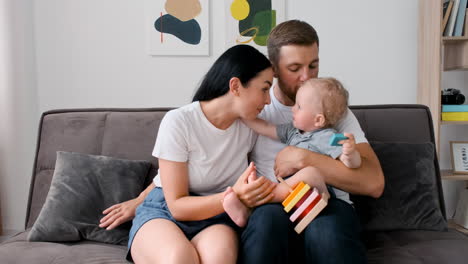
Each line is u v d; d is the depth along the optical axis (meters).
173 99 2.75
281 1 2.67
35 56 2.68
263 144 1.35
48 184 1.58
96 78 2.72
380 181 1.21
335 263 0.97
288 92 1.35
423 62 2.56
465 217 2.39
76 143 1.62
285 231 1.03
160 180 1.26
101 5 2.68
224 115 1.22
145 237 1.08
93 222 1.39
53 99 2.71
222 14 2.69
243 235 1.04
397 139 1.59
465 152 2.43
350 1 2.69
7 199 2.50
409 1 2.68
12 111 2.49
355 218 1.12
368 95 2.75
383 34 2.71
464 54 2.42
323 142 1.24
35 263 1.15
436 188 1.51
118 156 1.59
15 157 2.50
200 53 2.70
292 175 1.22
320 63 2.74
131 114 1.66
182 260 0.93
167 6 2.67
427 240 1.31
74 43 2.70
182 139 1.18
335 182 1.19
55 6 2.67
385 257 1.18
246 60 1.17
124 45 2.71
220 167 1.24
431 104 2.46
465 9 2.37
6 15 2.47
